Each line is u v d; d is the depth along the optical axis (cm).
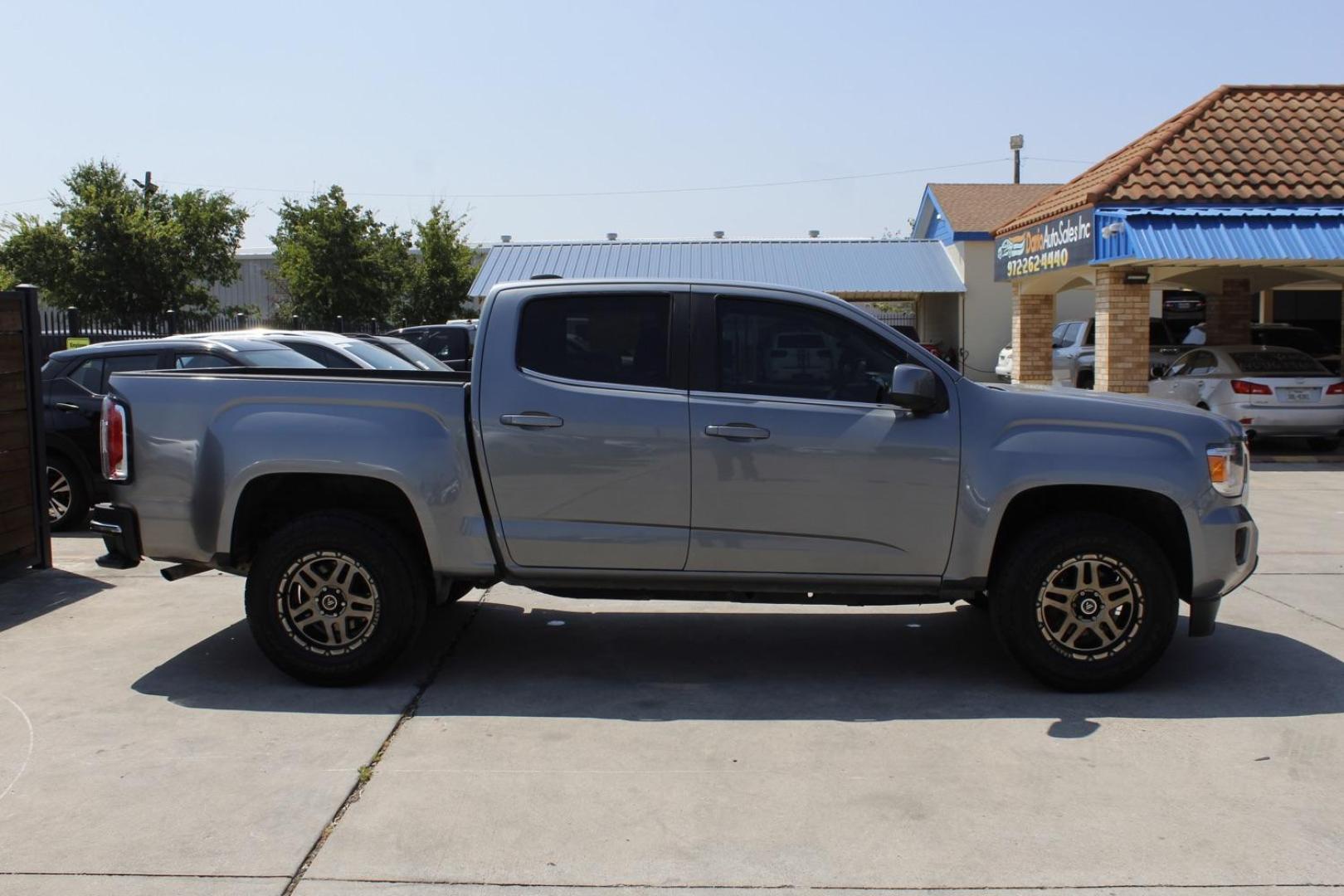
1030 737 497
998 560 569
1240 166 1608
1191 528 546
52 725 510
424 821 410
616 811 420
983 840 396
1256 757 471
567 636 670
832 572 555
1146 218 1498
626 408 551
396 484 554
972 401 553
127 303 2958
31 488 832
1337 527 1027
